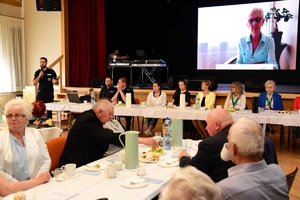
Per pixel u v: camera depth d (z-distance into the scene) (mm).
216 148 2055
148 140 2689
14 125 2260
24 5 9172
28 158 2291
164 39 10453
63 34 8750
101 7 9008
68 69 8945
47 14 9023
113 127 3412
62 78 8844
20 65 9148
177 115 5055
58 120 6062
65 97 8312
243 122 1588
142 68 9492
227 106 5703
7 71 8734
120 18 9992
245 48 9133
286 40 8648
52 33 9039
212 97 5816
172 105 5605
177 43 10367
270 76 8969
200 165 2086
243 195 1420
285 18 8586
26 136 2352
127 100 5504
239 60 9242
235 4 9109
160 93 6188
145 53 10367
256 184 1456
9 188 1893
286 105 6418
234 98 5680
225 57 9422
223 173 2033
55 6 8148
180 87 6258
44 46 9156
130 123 6551
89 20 8961
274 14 8680
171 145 2941
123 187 1890
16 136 2314
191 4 9883
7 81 8750
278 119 4543
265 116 4602
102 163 2371
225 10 9266
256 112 4910
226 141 2062
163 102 6117
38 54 9227
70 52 8961
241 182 1457
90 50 9055
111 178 2051
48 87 6941
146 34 10422
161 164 2338
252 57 9070
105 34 9406
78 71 9016
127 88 6445
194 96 6914
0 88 8570
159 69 10102
